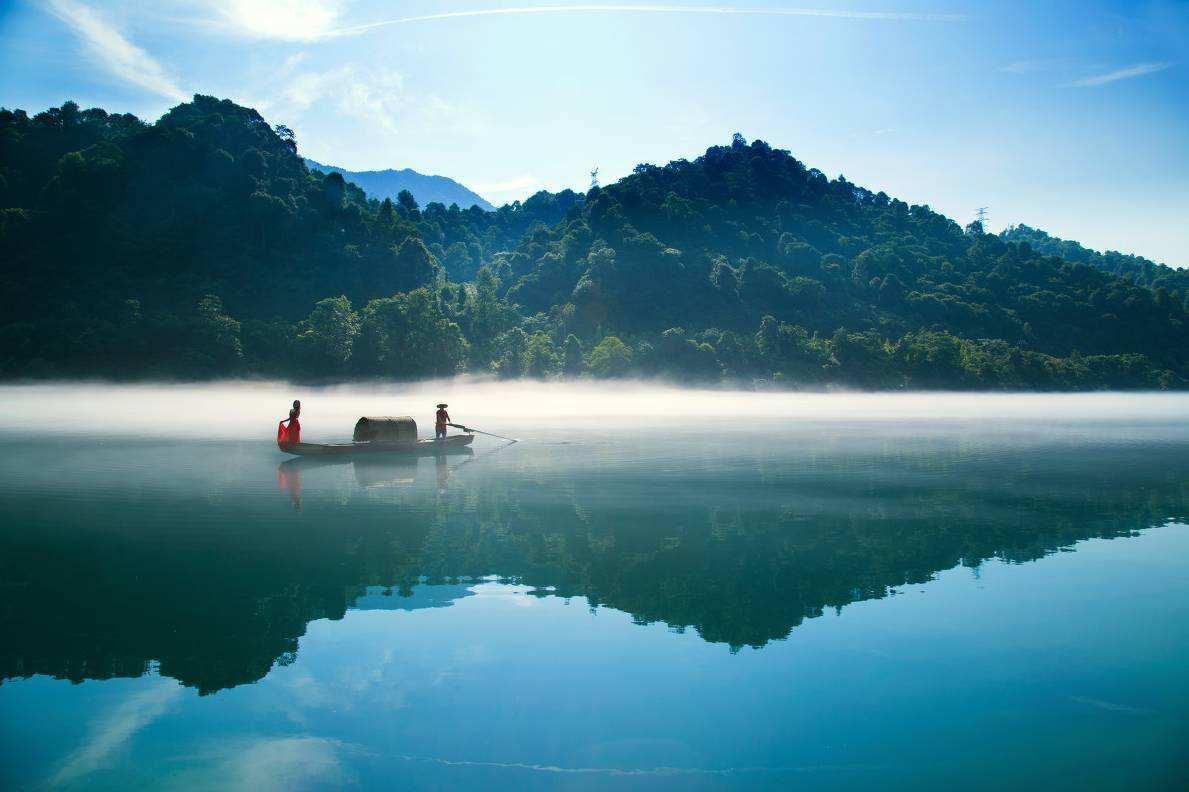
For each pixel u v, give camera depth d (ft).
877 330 565.94
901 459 110.83
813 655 34.63
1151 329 623.36
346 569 47.80
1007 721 28.60
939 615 39.83
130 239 440.86
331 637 36.52
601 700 30.25
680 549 53.31
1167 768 25.46
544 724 28.25
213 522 61.82
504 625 38.27
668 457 112.68
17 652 34.37
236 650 34.94
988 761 25.94
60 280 402.11
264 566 48.44
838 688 31.35
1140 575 47.09
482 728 28.09
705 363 455.22
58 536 56.39
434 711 29.45
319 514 65.21
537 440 145.18
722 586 44.78
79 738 27.30
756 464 103.76
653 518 64.34
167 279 424.05
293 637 36.50
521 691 30.96
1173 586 44.78
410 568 48.16
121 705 29.71
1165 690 31.17
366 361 383.45
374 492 77.30
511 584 44.96
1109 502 73.05
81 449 119.96
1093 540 56.65
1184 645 35.78
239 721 28.58
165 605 40.68
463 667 33.32
